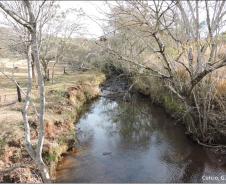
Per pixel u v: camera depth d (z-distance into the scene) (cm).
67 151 522
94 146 558
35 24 276
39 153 289
